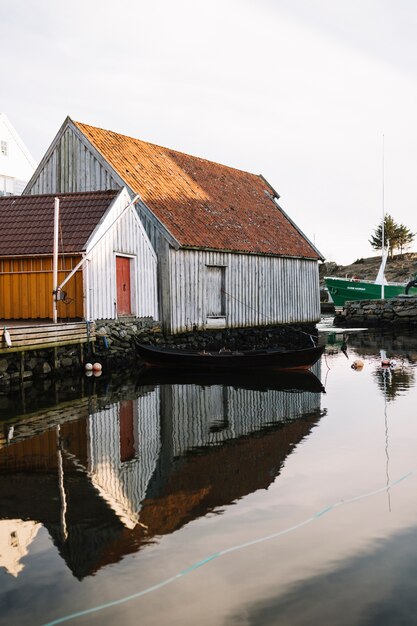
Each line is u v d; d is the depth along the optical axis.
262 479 7.16
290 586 4.56
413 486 6.81
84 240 16.84
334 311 51.94
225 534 5.53
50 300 16.97
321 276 78.25
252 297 24.47
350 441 8.97
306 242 29.31
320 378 15.86
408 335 32.28
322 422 10.35
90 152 21.12
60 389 14.05
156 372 16.95
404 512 5.99
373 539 5.35
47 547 5.33
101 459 8.20
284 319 26.69
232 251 22.86
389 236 87.75
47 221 17.86
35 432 9.85
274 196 31.42
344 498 6.44
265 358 16.97
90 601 4.40
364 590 4.48
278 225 28.34
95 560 5.04
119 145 22.89
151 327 19.62
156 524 5.81
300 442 8.95
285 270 26.86
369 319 41.09
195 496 6.61
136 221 19.17
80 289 16.70
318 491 6.69
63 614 4.24
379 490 6.69
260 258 25.02
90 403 12.36
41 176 22.08
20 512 6.20
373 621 4.08
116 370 17.25
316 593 4.45
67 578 4.75
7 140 35.44
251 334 24.47
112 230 17.83
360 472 7.38
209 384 14.84
